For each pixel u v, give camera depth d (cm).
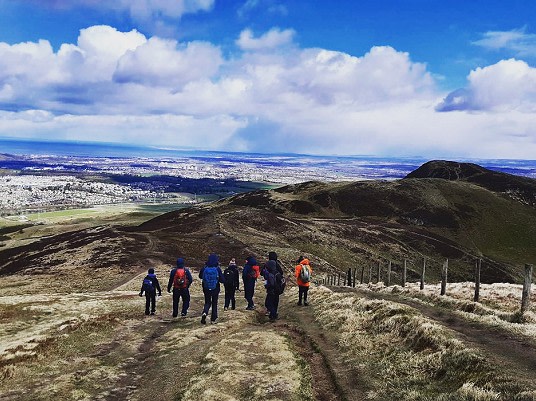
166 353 1736
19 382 1455
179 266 2572
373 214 14988
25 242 13938
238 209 12662
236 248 7938
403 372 1284
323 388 1298
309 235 10281
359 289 3991
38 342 1839
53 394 1325
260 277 5594
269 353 1600
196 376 1404
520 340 1438
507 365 1135
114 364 1633
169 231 10106
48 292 5231
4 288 5625
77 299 3512
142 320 2486
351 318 1962
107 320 2327
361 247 10306
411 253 10781
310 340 1816
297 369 1427
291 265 7144
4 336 2200
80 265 6612
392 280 8506
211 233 9469
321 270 7369
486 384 1027
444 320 1862
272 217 11362
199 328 2128
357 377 1323
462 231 13738
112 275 5897
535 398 896
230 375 1377
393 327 1656
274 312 2403
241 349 1653
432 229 13750
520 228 14050
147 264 6431
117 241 8162
